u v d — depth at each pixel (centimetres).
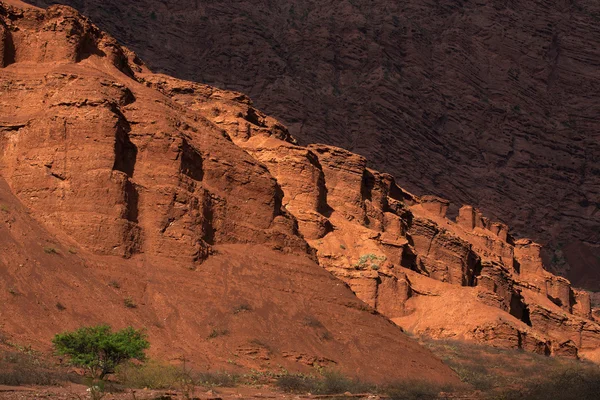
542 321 16312
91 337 6341
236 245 8794
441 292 13350
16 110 8450
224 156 9119
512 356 11569
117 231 7812
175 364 6981
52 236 7631
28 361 6131
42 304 6962
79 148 8000
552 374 8594
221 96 13538
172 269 7988
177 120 8912
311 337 8056
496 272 16212
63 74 8462
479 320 12500
